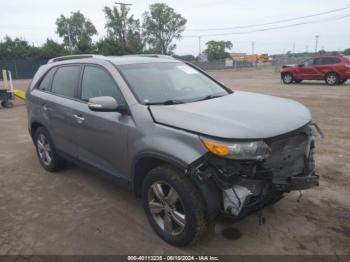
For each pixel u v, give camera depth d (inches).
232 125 108.0
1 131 332.2
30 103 204.8
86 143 158.6
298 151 121.2
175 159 110.8
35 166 216.5
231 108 127.0
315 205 151.3
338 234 128.6
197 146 107.4
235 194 106.0
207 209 108.7
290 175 119.3
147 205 130.0
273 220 139.2
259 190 111.6
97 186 180.5
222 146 102.7
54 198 167.3
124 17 2669.8
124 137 132.8
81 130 158.9
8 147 266.8
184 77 163.3
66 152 179.0
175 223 123.1
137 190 137.4
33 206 159.5
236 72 1695.4
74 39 3235.7
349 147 237.8
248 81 927.0
